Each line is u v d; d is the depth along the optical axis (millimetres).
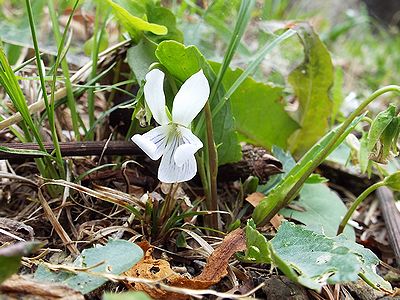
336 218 111
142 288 77
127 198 96
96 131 118
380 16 410
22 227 89
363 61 265
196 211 96
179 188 102
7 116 114
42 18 149
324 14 330
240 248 85
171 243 95
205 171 100
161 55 89
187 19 159
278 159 115
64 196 97
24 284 67
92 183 101
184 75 93
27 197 103
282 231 84
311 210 112
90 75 115
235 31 100
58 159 96
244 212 107
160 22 107
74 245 90
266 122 122
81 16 154
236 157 105
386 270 106
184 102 81
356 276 70
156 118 83
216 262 83
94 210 98
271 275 90
